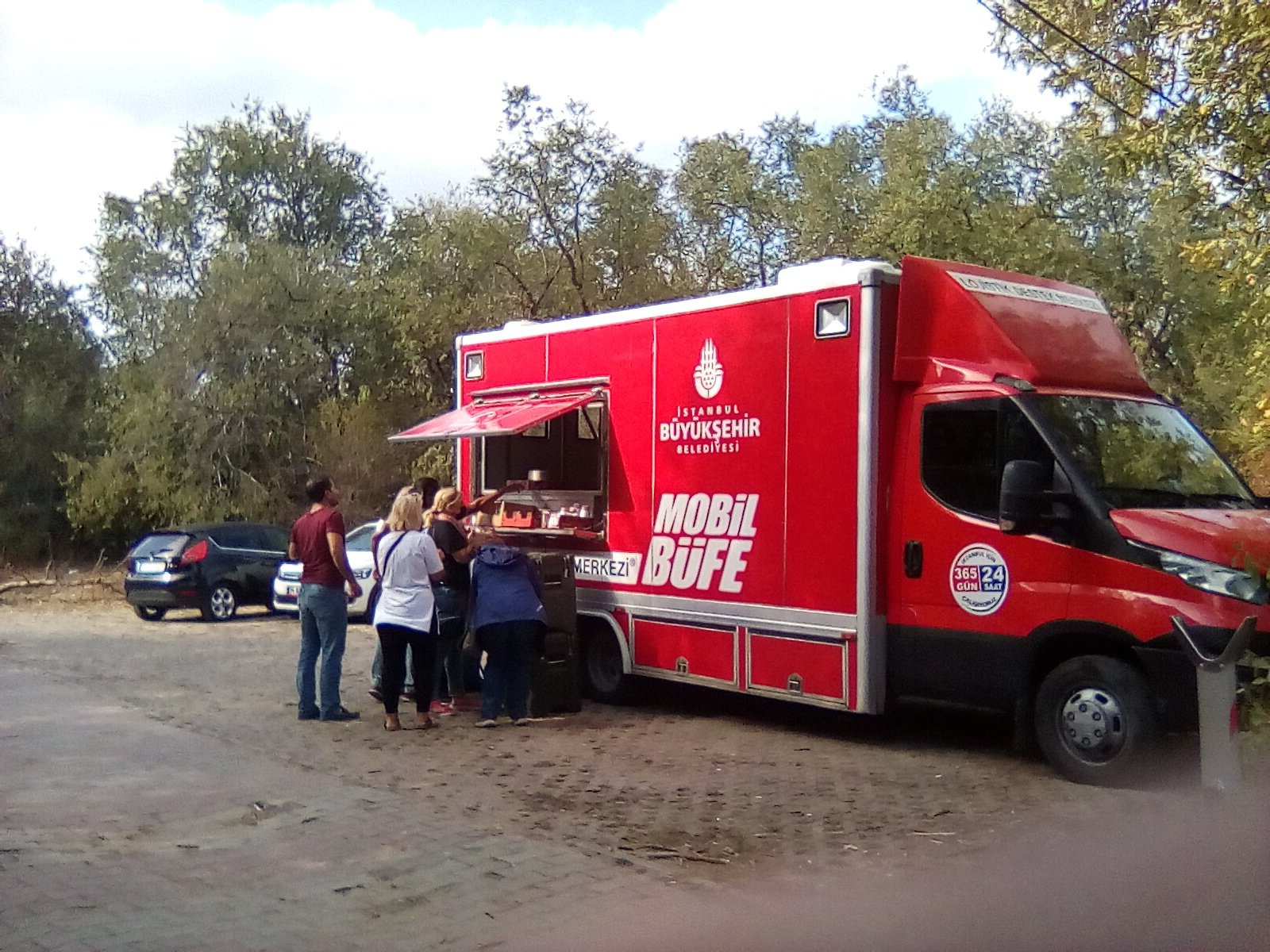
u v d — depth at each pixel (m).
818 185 26.39
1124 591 6.82
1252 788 6.24
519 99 22.86
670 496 9.32
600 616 9.95
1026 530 7.23
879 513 7.91
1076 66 12.34
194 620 18.80
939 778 7.31
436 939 4.66
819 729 9.03
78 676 11.86
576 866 5.52
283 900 5.13
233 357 26.70
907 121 24.11
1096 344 8.20
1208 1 10.66
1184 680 6.55
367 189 40.16
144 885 5.33
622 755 8.08
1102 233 22.41
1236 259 11.47
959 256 20.52
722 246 27.69
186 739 8.55
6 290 31.33
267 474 26.70
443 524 9.56
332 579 9.36
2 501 29.66
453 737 8.73
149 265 36.41
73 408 31.27
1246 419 14.78
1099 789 6.90
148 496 26.09
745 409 8.71
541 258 23.39
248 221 37.97
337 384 27.86
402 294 24.19
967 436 7.61
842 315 8.04
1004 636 7.31
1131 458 7.49
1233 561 6.43
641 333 9.63
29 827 6.27
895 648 7.87
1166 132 11.34
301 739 8.64
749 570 8.66
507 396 11.11
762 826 6.24
